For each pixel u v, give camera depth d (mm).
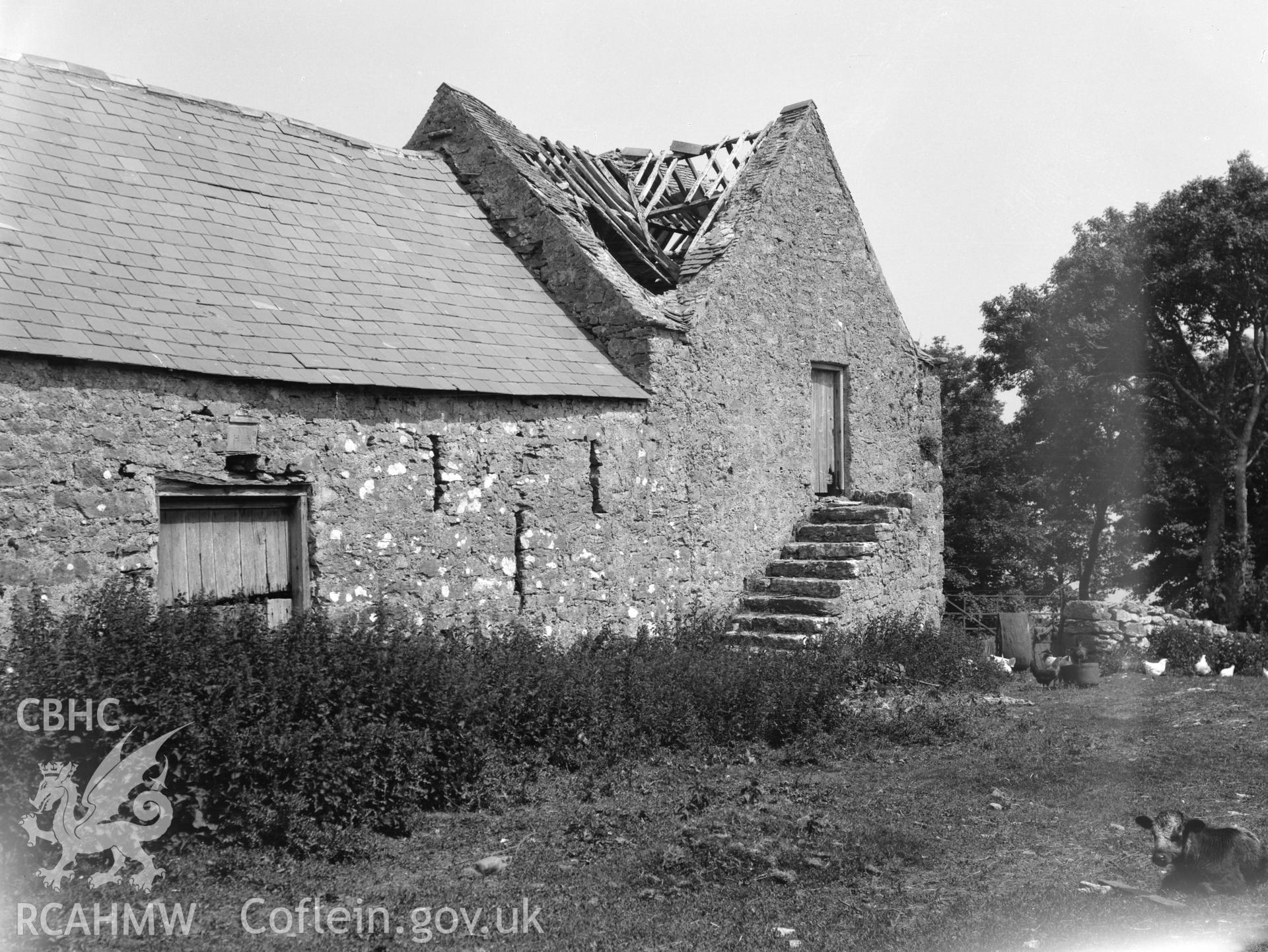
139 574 10359
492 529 13234
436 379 12656
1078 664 16234
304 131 15383
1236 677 17656
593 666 11633
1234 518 40156
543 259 16047
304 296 12734
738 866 7961
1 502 9562
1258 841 7418
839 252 19125
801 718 11867
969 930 6660
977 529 41062
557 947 6660
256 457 11266
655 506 15234
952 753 11430
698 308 16000
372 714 9242
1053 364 34844
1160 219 31297
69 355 9898
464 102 17078
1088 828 8766
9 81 12602
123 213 12070
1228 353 33125
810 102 18844
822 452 18828
